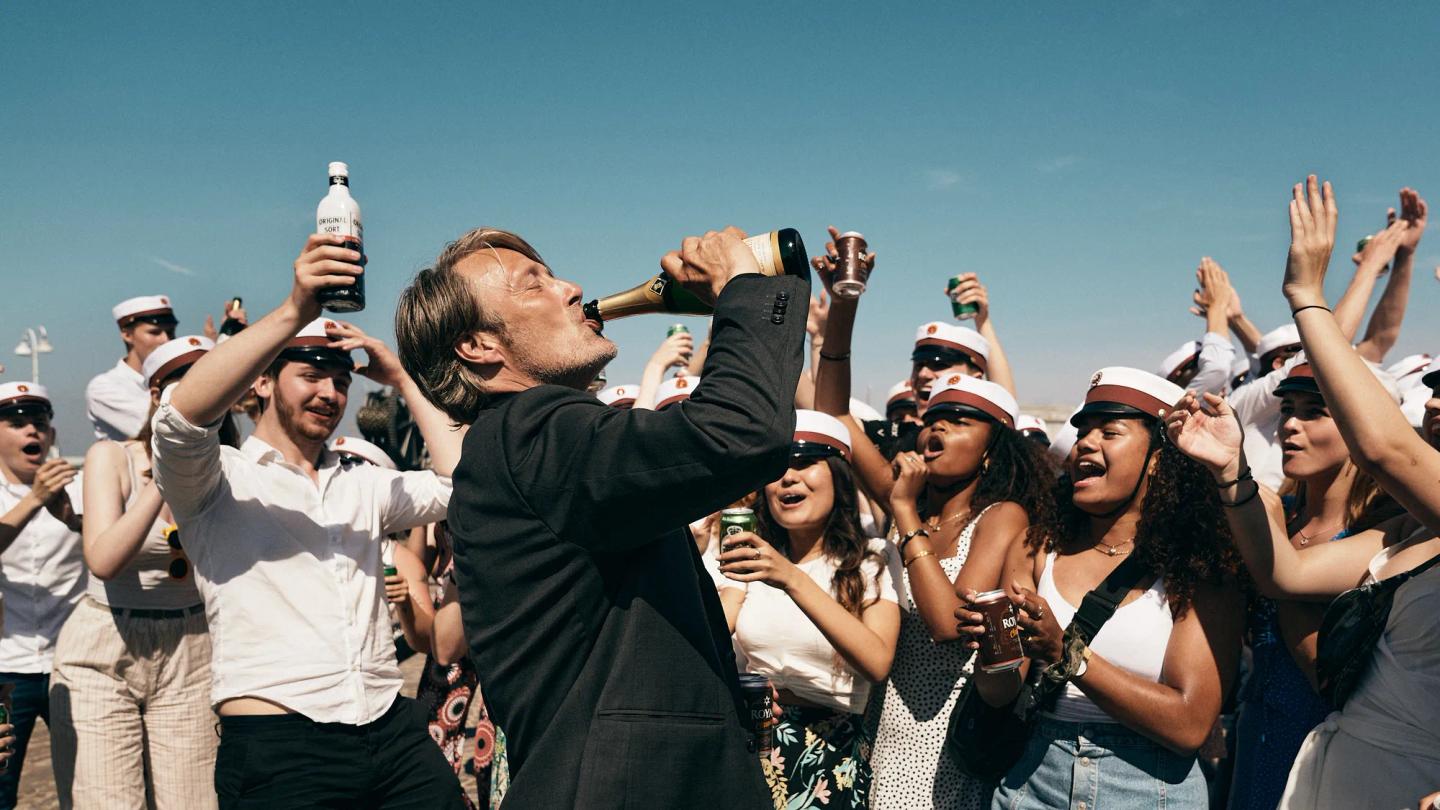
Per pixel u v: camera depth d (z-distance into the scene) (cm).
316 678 287
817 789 300
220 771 287
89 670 359
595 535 143
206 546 289
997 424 339
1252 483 229
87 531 345
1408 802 214
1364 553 237
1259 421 523
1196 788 243
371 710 296
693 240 160
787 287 142
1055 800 251
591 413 146
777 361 137
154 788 373
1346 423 211
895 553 331
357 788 292
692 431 131
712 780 151
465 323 168
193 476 274
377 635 308
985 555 300
